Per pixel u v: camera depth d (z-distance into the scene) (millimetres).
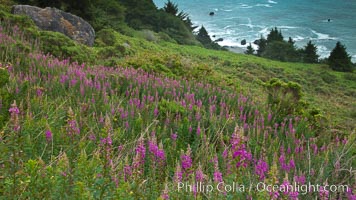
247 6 134500
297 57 63812
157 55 14805
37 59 10789
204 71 14398
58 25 20078
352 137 7684
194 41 54094
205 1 144375
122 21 38469
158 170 4629
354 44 91188
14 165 3562
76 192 3268
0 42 11688
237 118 8688
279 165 5617
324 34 100062
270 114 8977
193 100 9094
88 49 15281
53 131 5531
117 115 7234
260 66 42219
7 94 6695
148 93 8914
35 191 3332
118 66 13195
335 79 47250
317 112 10680
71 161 4602
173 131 7156
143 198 3744
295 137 8125
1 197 3287
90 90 8398
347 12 120500
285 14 121000
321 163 5832
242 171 4453
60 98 7840
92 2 29547
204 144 6102
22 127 5094
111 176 3832
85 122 6316
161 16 52406
